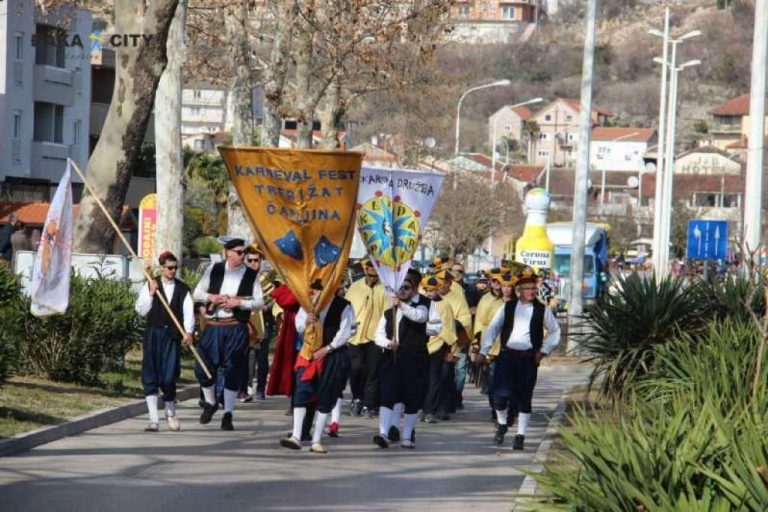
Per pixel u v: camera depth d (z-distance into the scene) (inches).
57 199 907.4
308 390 823.1
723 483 421.4
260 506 626.5
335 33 1797.5
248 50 1721.2
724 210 5492.1
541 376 1617.9
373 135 3321.9
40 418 852.6
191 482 685.9
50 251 905.5
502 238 4050.2
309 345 815.7
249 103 1731.1
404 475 743.1
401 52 2111.2
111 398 993.5
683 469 442.3
